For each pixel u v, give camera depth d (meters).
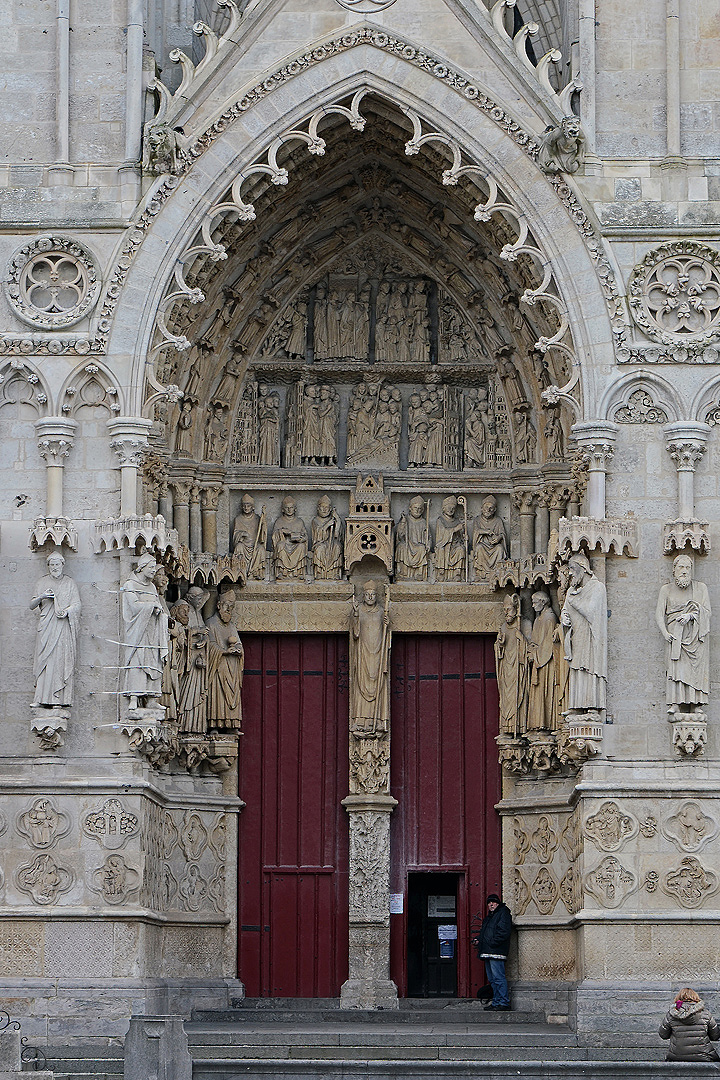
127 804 38.78
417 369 43.81
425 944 43.09
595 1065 33.09
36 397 40.12
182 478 42.50
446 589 43.34
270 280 43.47
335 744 43.47
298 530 43.59
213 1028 38.31
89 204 40.44
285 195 42.06
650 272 40.06
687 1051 33.88
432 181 42.06
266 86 40.47
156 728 39.03
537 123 40.47
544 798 41.69
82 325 40.19
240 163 40.44
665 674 39.06
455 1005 41.72
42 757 39.03
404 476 43.69
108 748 39.16
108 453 40.00
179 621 42.06
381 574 43.53
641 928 38.22
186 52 43.56
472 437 43.78
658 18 40.94
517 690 42.41
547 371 42.19
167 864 41.16
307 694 43.66
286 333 43.84
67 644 39.03
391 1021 40.19
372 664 42.84
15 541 39.75
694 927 38.12
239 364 43.50
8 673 39.44
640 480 39.69
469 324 43.94
